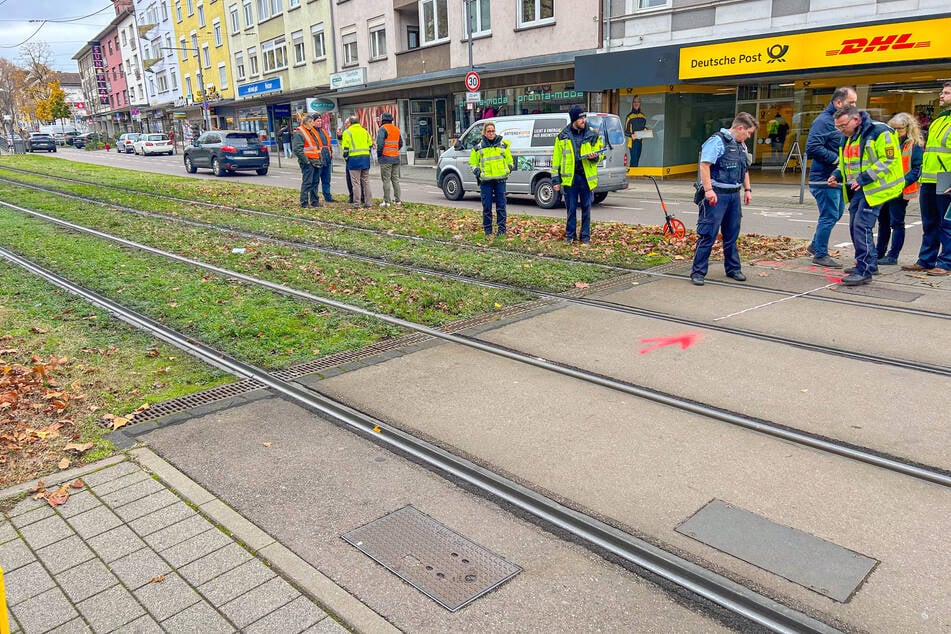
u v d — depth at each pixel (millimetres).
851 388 5047
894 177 7527
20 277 9023
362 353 6078
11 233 12344
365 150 15656
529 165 16219
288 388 5324
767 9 19203
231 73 48656
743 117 7941
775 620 2850
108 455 4309
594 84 22859
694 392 5051
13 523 3607
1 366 5773
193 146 29125
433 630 2822
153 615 2928
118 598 3033
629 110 23438
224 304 7613
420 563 3248
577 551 3342
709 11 20328
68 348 6285
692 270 8305
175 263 9742
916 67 17391
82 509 3721
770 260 9508
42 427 4656
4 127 77688
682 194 18844
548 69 25031
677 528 3453
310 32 38062
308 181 15719
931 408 4684
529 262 9422
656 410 4809
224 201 17016
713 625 2844
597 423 4633
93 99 86375
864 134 7625
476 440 4418
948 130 7902
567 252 10039
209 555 3318
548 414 4781
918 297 7363
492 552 3336
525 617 2895
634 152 23500
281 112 40750
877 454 4086
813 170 8883
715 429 4504
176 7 55250
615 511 3617
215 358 6012
